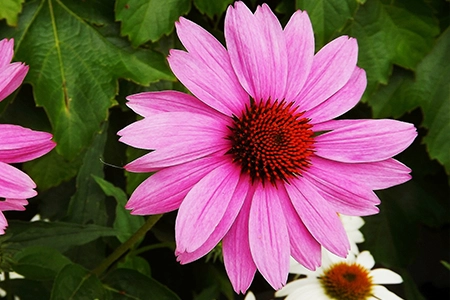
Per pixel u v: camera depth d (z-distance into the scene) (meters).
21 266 0.48
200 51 0.42
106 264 0.47
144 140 0.40
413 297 0.60
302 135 0.43
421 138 0.61
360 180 0.43
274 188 0.42
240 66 0.42
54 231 0.48
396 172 0.43
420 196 0.63
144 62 0.52
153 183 0.40
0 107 0.51
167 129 0.40
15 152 0.40
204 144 0.41
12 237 0.48
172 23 0.51
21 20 0.51
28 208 0.59
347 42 0.44
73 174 0.55
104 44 0.52
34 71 0.51
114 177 0.58
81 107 0.52
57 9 0.52
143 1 0.50
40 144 0.40
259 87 0.43
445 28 0.57
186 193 0.41
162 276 0.60
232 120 0.42
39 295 0.52
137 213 0.40
